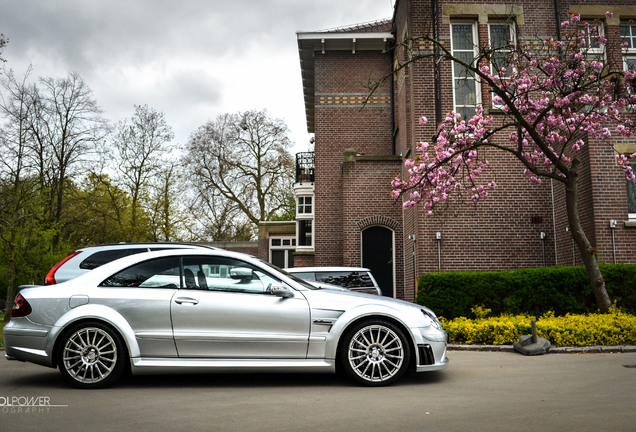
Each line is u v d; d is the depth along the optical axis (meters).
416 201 11.71
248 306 5.91
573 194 10.39
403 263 18.88
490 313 11.12
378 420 4.32
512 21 15.44
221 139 36.59
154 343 5.82
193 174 36.09
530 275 11.06
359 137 21.48
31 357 5.83
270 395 5.42
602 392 5.35
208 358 5.85
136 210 29.83
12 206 20.19
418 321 6.03
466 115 15.35
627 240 12.61
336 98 21.69
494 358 8.16
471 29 15.73
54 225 21.81
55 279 7.93
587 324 9.24
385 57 21.83
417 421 4.28
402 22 18.80
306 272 10.41
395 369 5.89
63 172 26.53
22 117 22.00
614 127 12.92
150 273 6.07
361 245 19.11
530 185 14.91
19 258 20.12
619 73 11.08
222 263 6.14
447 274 11.24
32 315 5.88
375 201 19.19
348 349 5.91
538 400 5.02
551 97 12.05
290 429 4.07
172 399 5.24
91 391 5.67
